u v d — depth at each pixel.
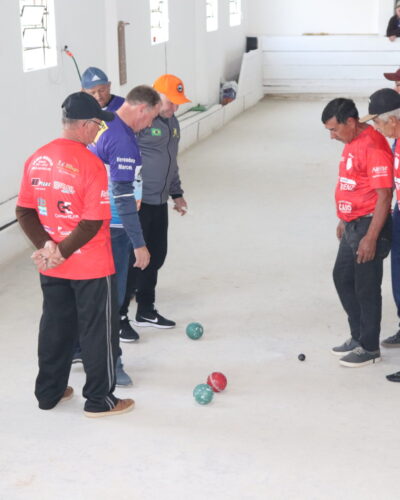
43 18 7.32
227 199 8.44
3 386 4.11
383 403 3.90
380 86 16.81
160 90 4.52
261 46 16.94
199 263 6.25
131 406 3.82
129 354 4.52
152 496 3.10
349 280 4.33
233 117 14.58
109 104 4.60
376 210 3.98
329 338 4.75
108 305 3.57
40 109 7.25
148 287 4.85
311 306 5.30
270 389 4.07
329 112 3.98
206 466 3.32
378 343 4.34
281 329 4.90
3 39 6.46
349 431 3.62
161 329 4.90
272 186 9.09
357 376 4.23
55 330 3.66
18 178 6.92
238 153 11.18
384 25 16.55
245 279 5.87
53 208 3.39
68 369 3.79
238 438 3.55
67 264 3.48
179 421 3.72
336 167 10.18
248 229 7.24
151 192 4.64
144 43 10.41
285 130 13.16
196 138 12.07
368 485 3.17
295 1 17.08
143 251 3.97
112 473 3.27
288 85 17.11
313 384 4.13
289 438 3.55
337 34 17.08
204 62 13.39
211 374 4.01
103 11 8.67
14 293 5.63
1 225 6.23
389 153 3.99
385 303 5.32
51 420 3.73
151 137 4.55
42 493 3.12
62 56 7.64
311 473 3.26
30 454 3.42
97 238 3.48
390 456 3.40
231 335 4.81
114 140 3.80
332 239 6.91
